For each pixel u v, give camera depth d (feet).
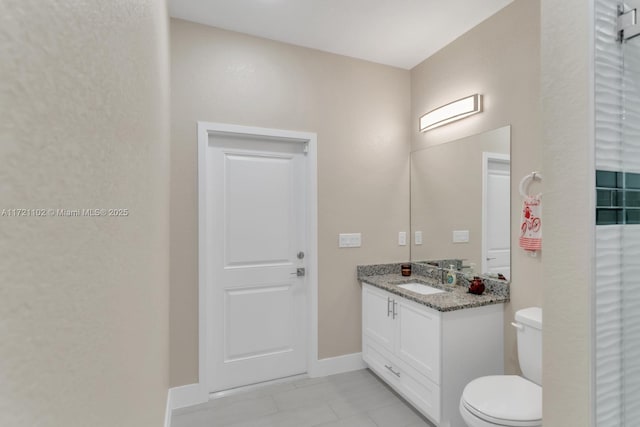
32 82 0.83
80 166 1.17
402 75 9.91
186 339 7.47
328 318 8.91
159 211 4.60
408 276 9.21
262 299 8.48
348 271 9.14
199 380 7.54
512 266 6.77
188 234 7.49
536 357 5.76
